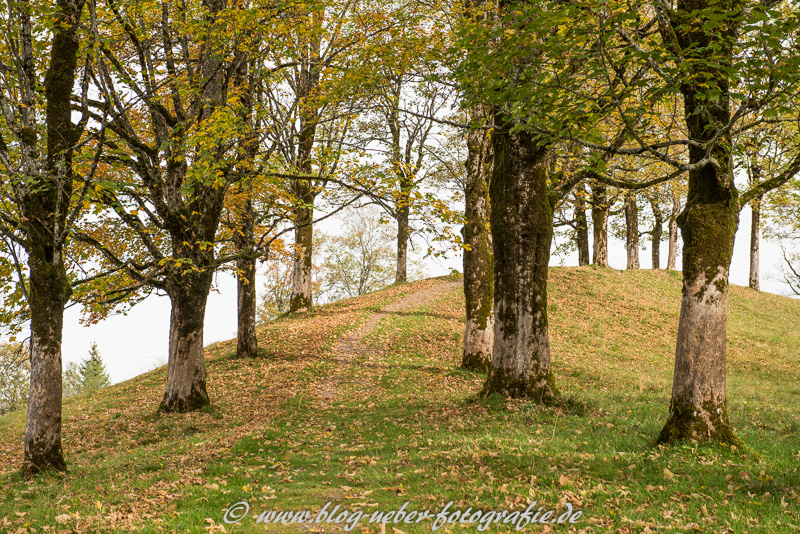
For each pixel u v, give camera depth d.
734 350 21.67
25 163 9.02
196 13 12.71
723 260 8.13
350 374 17.72
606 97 7.75
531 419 10.69
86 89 9.52
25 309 11.34
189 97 13.82
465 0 14.34
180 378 13.91
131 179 13.98
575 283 28.73
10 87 10.02
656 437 8.67
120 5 11.57
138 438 11.76
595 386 15.49
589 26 7.00
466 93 8.89
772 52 6.53
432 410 12.29
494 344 12.58
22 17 9.23
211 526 5.68
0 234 9.05
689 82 7.20
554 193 12.79
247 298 20.78
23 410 18.62
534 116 8.09
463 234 17.97
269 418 12.75
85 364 55.97
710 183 8.23
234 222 16.88
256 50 13.45
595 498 6.05
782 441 8.75
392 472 7.60
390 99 13.70
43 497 7.52
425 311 26.45
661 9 8.38
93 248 14.09
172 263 12.95
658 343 22.20
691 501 5.82
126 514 6.28
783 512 5.34
